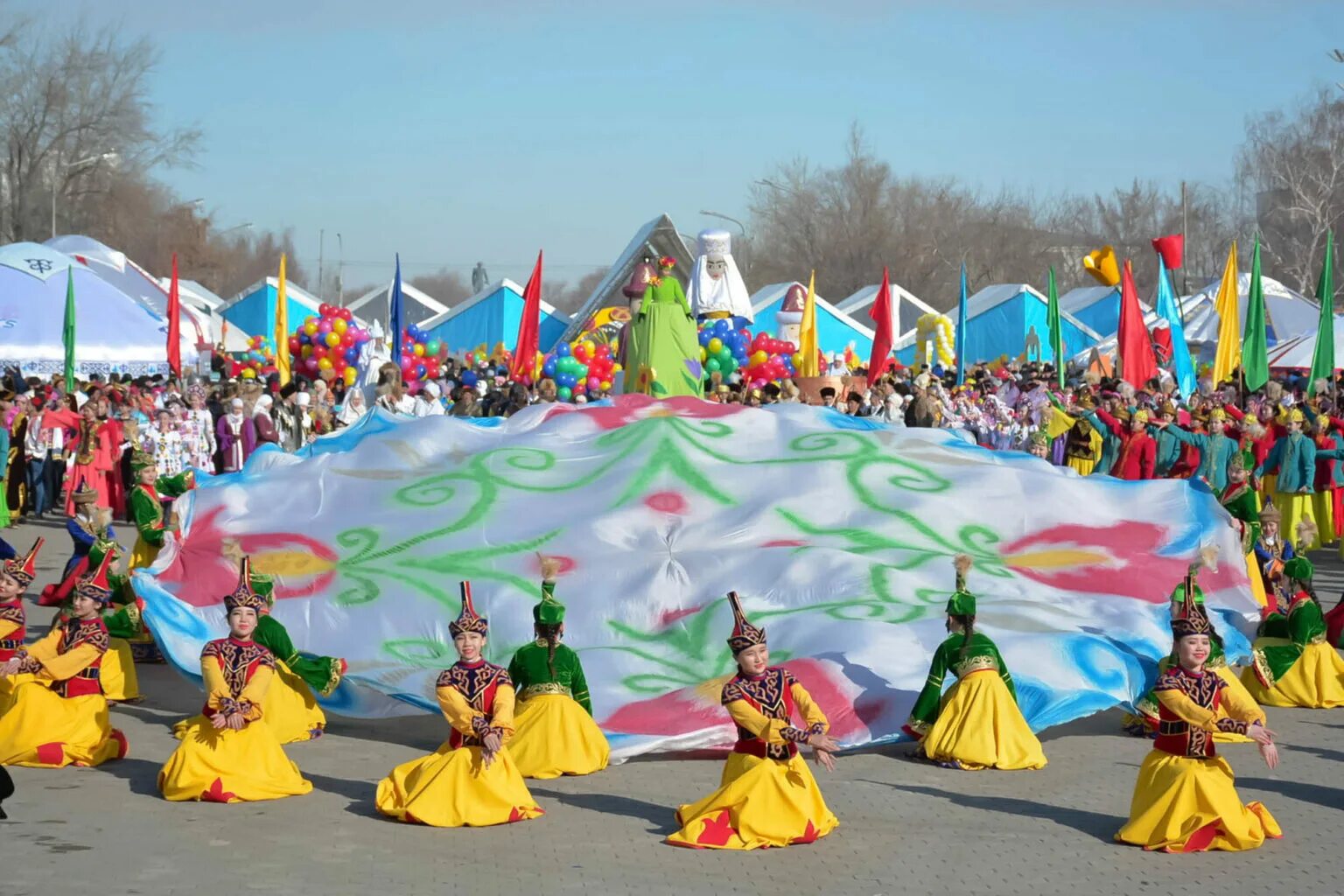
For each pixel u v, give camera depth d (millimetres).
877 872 7785
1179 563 13414
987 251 107500
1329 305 26359
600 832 8508
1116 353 44000
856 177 102750
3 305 37875
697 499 13773
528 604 12211
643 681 11281
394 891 7418
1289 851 8219
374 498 14062
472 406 26656
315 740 10969
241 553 10078
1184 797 8250
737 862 7965
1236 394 26438
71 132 80188
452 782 8664
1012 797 9344
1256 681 12461
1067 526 13883
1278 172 80375
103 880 7531
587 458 14562
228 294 128250
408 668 11406
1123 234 107812
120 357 38656
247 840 8273
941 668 10320
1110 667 11305
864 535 13430
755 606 12180
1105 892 7496
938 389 30328
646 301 21844
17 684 10125
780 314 50688
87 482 23688
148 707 12062
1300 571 12352
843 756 10445
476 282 96625
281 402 26281
